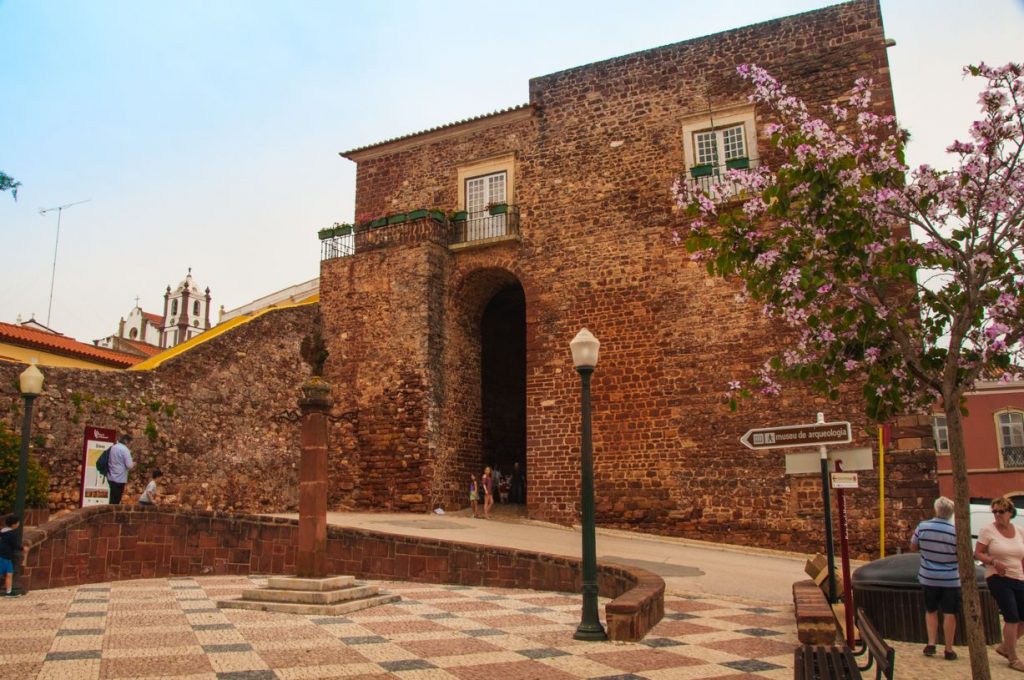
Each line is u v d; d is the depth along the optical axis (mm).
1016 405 32656
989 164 6449
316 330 23953
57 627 8508
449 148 24562
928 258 6688
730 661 7270
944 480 33219
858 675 5332
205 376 20375
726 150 20828
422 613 9844
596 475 20547
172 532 14039
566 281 21969
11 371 16391
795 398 18750
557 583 12273
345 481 22688
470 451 23594
